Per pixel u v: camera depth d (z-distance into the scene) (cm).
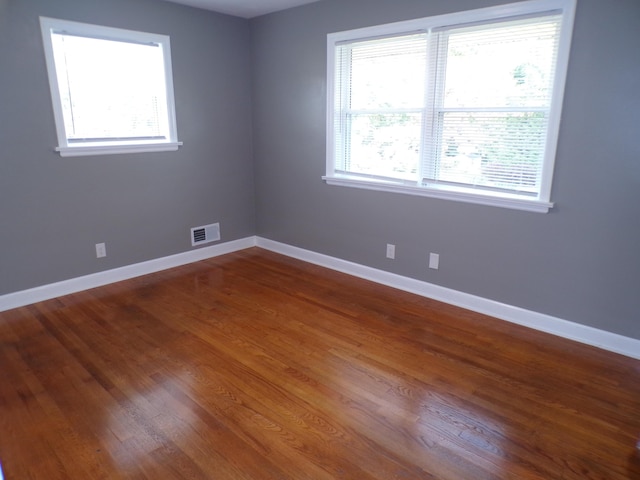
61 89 324
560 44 250
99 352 263
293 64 399
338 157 388
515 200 282
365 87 355
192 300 339
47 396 221
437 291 341
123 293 352
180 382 233
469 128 302
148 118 378
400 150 343
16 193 313
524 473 174
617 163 245
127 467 176
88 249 356
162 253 407
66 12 314
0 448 186
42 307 325
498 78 282
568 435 195
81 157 340
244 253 463
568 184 263
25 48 300
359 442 190
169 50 376
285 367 248
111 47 344
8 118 301
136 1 348
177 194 408
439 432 196
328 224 409
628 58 231
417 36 313
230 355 260
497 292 308
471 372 243
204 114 413
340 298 345
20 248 321
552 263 279
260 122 447
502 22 271
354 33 347
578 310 274
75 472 174
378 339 279
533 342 276
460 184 312
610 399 220
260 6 381
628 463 179
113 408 212
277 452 184
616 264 256
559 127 259
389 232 362
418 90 322
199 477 171
